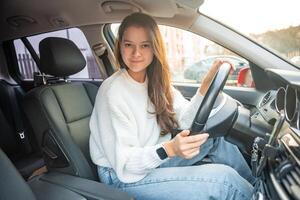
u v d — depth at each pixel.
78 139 1.47
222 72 1.04
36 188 1.14
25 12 2.17
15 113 2.55
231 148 1.41
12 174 0.88
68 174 1.30
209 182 1.08
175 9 1.70
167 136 1.35
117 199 1.04
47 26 2.36
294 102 0.90
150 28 1.20
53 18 2.21
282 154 0.84
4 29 2.51
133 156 1.09
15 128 2.52
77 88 1.65
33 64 2.78
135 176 1.16
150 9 1.80
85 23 2.21
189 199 1.10
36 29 2.44
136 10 1.88
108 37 2.31
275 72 0.99
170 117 1.32
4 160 0.88
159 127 1.33
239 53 1.72
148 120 1.28
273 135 0.92
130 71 1.26
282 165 0.78
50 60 1.62
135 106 1.22
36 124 1.42
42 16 2.21
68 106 1.51
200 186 1.09
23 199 0.89
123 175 1.14
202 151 1.40
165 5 1.70
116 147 1.12
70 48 1.68
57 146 1.37
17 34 2.57
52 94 1.46
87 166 1.40
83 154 1.43
